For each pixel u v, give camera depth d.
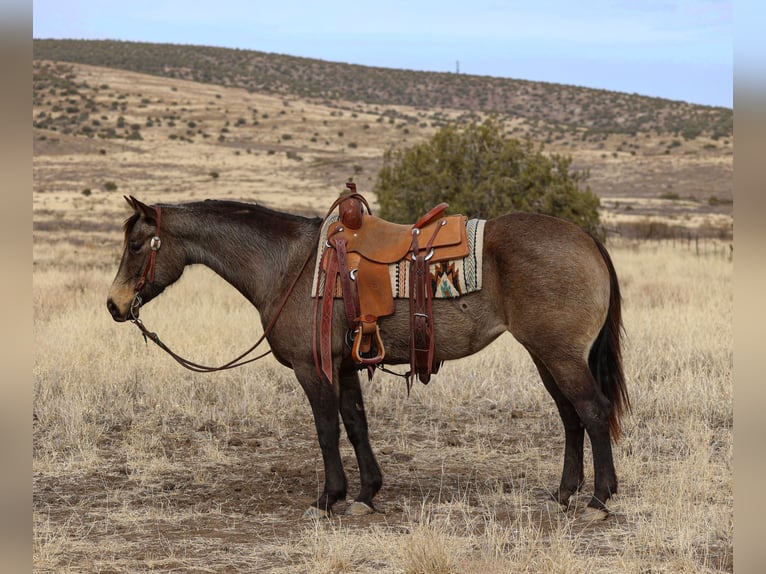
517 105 177.00
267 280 5.97
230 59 197.38
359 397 5.97
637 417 7.98
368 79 193.12
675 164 84.44
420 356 5.60
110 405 8.68
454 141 19.70
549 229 5.52
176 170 83.94
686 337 10.79
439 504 5.73
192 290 15.52
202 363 9.95
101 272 18.98
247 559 4.79
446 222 5.60
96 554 4.89
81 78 152.88
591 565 4.43
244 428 8.08
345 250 5.62
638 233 37.12
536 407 8.66
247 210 6.13
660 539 4.82
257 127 127.31
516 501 5.84
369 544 4.95
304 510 5.84
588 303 5.38
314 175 82.12
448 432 7.88
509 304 5.47
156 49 196.88
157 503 5.99
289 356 5.83
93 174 78.62
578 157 94.69
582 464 5.90
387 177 20.78
